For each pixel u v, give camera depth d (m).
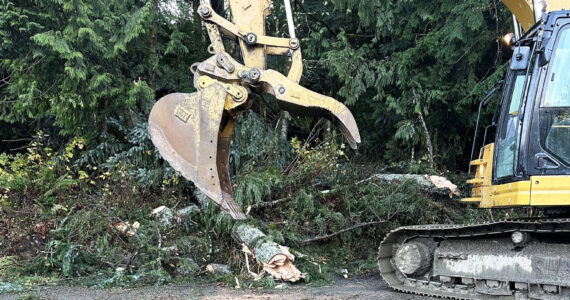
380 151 13.01
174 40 10.05
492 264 5.06
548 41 4.76
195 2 11.62
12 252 6.69
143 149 8.96
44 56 8.22
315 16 12.30
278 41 4.98
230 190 5.02
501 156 5.19
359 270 7.23
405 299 5.30
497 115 6.46
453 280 5.40
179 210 8.03
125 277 6.11
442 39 10.70
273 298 5.35
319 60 11.28
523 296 4.87
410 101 11.19
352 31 12.45
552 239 4.98
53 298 5.30
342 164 9.77
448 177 11.16
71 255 6.36
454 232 5.41
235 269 6.68
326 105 4.75
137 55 10.08
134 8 9.20
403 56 11.05
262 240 6.53
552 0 5.61
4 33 7.96
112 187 8.25
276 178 8.26
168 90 11.15
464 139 12.47
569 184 4.52
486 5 10.10
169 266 6.57
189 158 4.73
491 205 5.35
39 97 8.45
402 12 11.41
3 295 5.39
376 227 8.27
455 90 10.95
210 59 4.95
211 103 4.81
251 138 9.70
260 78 4.86
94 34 8.21
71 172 8.77
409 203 8.45
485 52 11.02
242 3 5.06
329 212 8.02
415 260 5.62
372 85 11.41
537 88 4.73
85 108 8.91
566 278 4.55
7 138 10.43
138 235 6.94
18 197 7.73
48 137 10.11
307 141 10.34
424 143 11.88
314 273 6.56
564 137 4.64
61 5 8.37
